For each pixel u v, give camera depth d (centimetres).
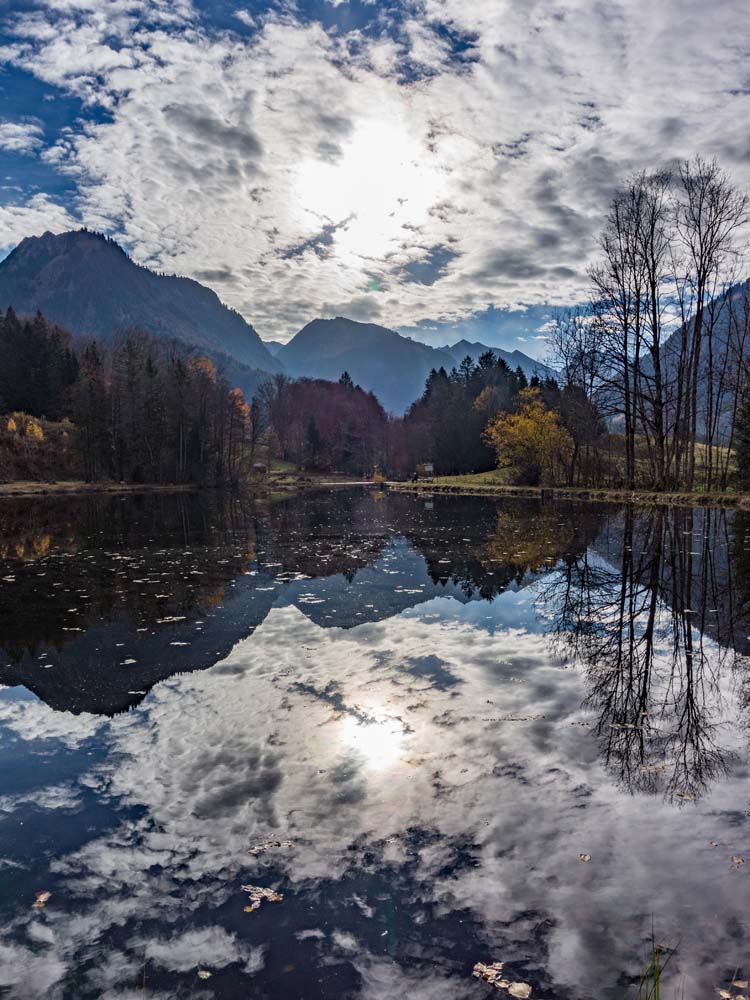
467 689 670
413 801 445
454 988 283
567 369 4525
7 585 1317
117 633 929
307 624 966
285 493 6353
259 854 389
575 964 294
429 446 9481
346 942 314
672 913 324
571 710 606
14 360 8212
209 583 1315
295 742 547
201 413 6844
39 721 610
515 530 2314
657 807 428
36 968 303
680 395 3319
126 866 380
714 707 608
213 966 301
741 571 1332
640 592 1149
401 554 1722
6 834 416
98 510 3775
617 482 4159
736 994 271
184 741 555
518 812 426
